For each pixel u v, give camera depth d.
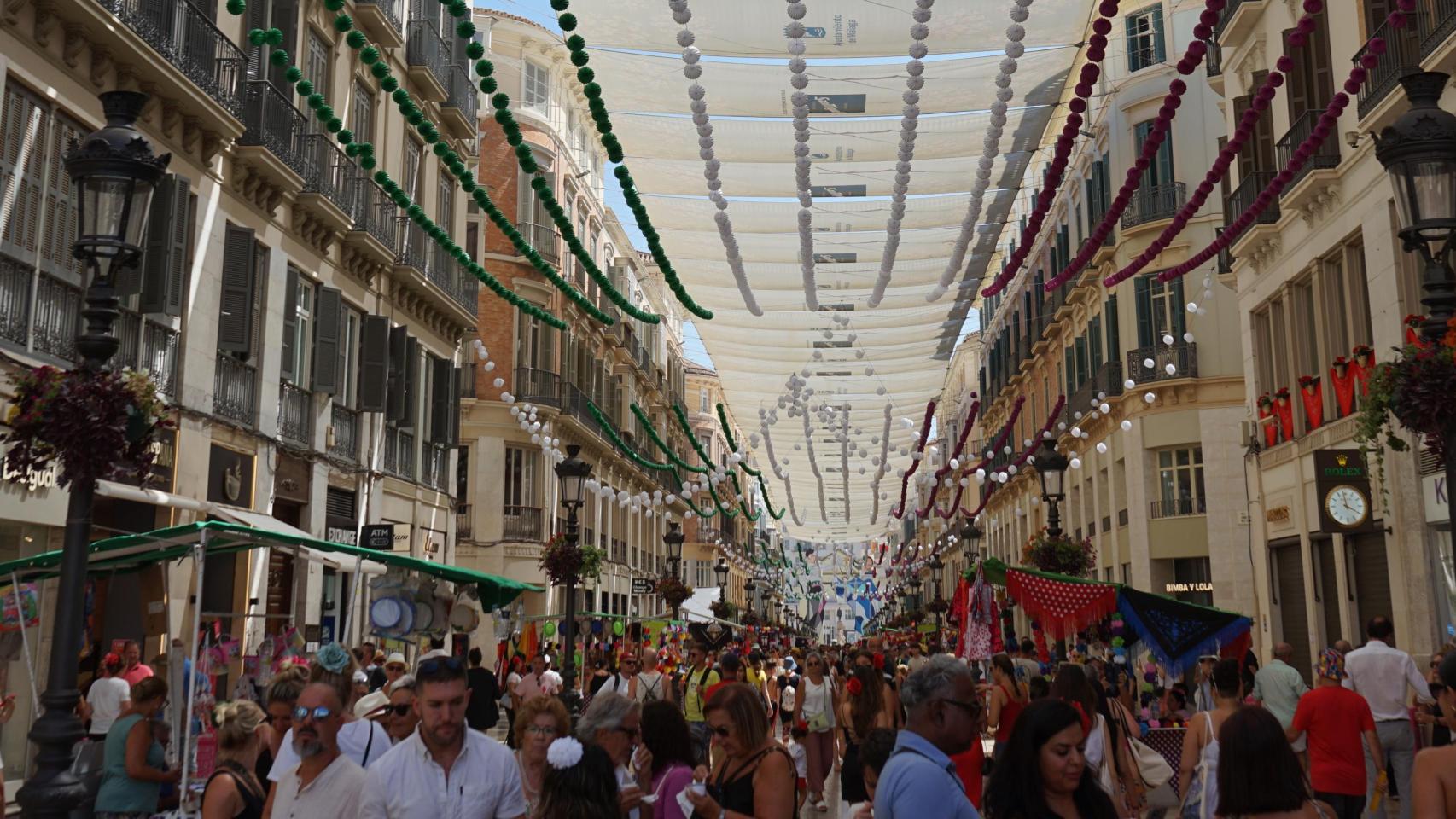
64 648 6.91
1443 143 6.56
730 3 12.19
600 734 5.18
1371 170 15.30
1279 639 19.75
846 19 12.38
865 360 28.69
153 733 7.79
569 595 16.17
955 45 12.84
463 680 4.57
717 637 24.66
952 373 64.50
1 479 11.91
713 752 6.05
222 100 16.05
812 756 12.58
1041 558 16.12
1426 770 4.12
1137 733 8.34
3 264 12.20
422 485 24.62
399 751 4.61
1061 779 3.77
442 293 24.42
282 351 18.28
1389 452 15.15
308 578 19.09
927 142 15.72
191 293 15.62
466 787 4.52
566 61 36.16
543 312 16.53
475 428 32.66
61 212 13.21
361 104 21.31
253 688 11.82
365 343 21.50
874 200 17.98
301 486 18.94
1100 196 30.28
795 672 19.86
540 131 34.88
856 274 21.16
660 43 13.12
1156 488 27.16
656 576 53.03
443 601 13.69
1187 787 6.54
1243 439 20.94
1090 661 12.55
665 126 15.55
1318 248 17.41
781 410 36.41
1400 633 15.00
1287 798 3.99
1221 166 10.82
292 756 5.07
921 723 3.91
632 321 47.91
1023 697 9.24
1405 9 8.94
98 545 8.87
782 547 74.94
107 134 7.33
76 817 8.23
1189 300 26.61
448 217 26.16
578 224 39.12
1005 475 24.95
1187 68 9.00
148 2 14.45
